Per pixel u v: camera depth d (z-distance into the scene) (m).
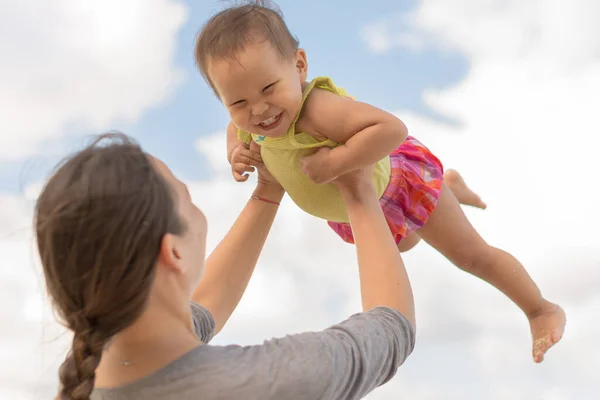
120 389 1.12
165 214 1.12
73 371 1.10
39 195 1.11
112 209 1.05
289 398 1.12
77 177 1.08
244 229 1.78
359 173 1.73
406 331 1.34
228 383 1.11
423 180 2.18
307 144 1.87
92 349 1.08
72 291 1.08
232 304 1.69
